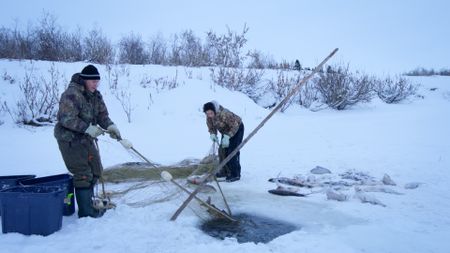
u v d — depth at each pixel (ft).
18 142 31.24
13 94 39.45
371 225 15.48
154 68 56.34
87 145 15.92
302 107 61.41
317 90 65.41
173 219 15.99
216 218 16.60
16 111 36.99
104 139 33.86
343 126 45.78
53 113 38.45
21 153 28.04
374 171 24.67
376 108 68.54
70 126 15.17
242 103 51.19
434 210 17.15
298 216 16.78
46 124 36.76
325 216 16.72
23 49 55.42
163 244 13.56
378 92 77.71
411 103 78.38
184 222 15.76
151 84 49.44
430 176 23.04
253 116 49.14
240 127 22.67
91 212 16.07
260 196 19.69
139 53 72.08
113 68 52.54
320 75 64.90
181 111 44.19
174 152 30.37
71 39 60.49
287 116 54.90
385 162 27.09
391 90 78.48
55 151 29.04
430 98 86.12
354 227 15.34
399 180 22.33
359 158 28.66
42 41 57.00
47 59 56.24
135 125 39.45
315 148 32.89
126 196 19.06
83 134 15.83
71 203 16.53
